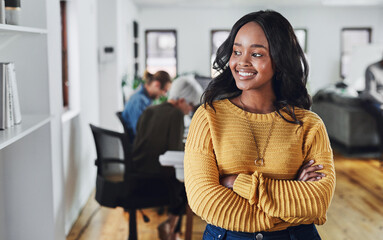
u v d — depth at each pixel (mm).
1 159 2633
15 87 2168
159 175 2846
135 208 2861
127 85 6512
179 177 2518
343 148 6746
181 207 2936
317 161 1410
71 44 4051
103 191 2887
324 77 11555
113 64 5871
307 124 1418
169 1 9812
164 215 3959
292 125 1397
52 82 2727
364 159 6281
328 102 7281
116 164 2918
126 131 3736
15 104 2178
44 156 2670
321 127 1433
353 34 11523
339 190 4785
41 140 2660
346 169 5730
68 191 3611
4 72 2074
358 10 11375
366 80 6383
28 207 2699
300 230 1359
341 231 3607
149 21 11312
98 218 3869
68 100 4066
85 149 4332
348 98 6742
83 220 3816
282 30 1345
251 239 1332
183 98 3014
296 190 1317
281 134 1384
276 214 1294
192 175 1386
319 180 1363
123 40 7309
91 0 4746
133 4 9766
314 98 7574
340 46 11469
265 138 1382
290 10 11312
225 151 1378
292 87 1396
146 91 3777
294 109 1424
